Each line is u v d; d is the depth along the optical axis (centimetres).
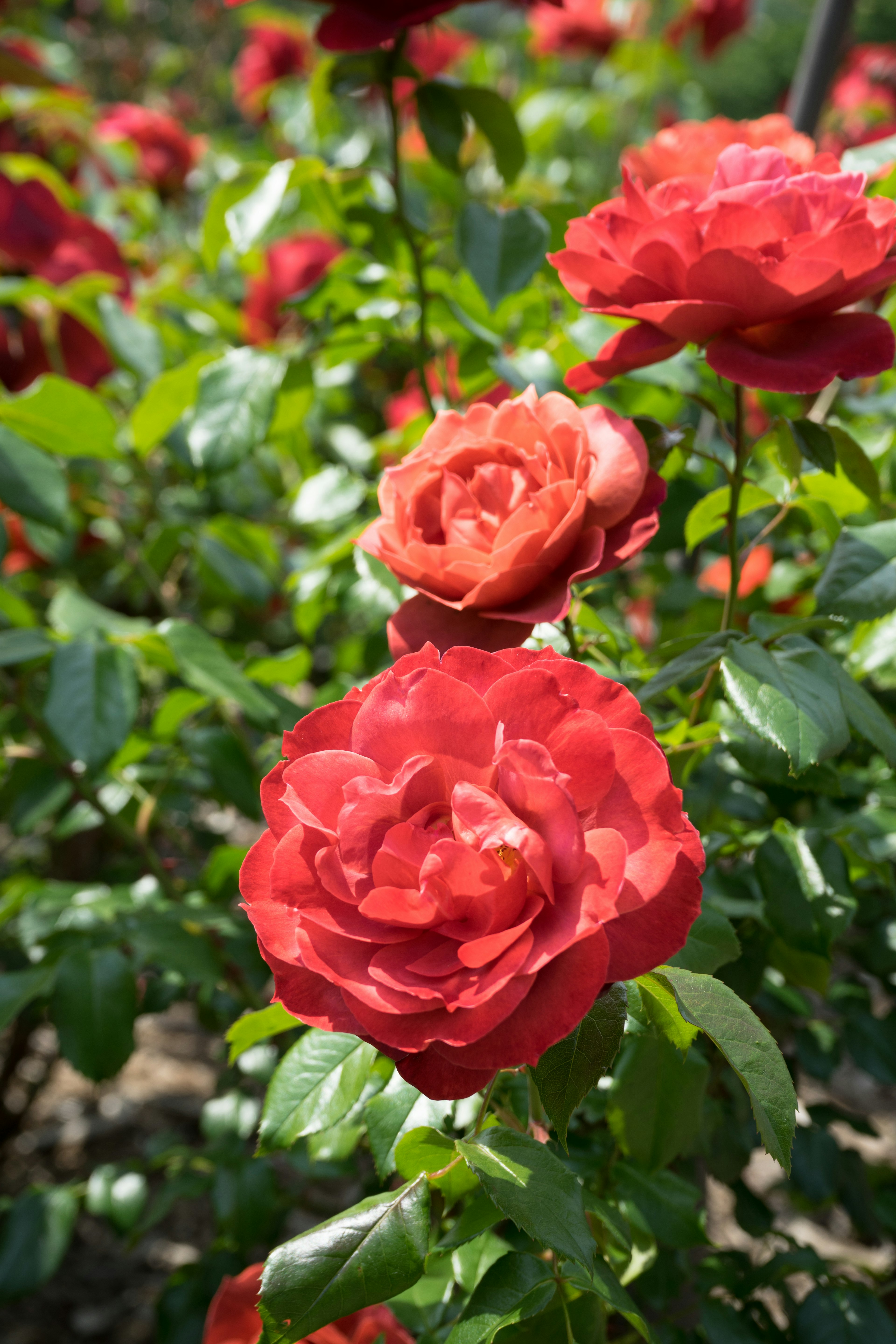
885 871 55
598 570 46
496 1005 36
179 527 85
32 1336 103
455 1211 55
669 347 47
